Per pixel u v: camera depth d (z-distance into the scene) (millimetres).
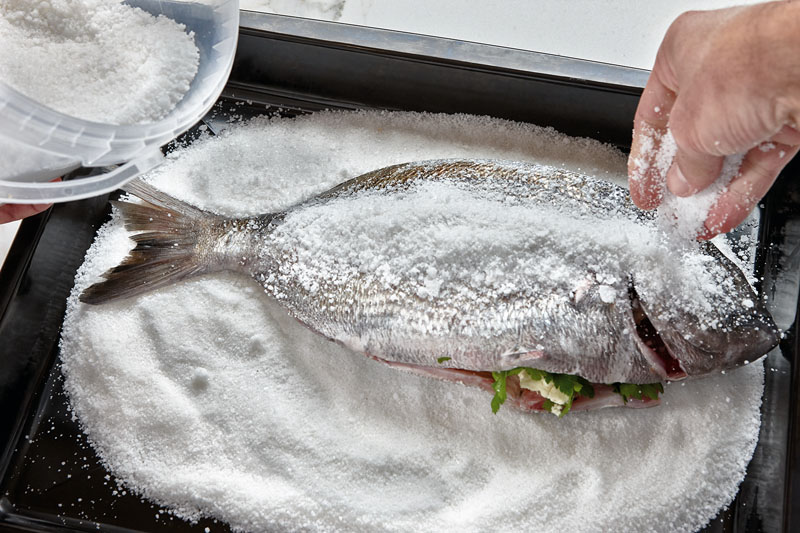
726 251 662
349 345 621
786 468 601
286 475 623
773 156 527
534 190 625
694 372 598
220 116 724
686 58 509
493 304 589
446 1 755
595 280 587
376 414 637
